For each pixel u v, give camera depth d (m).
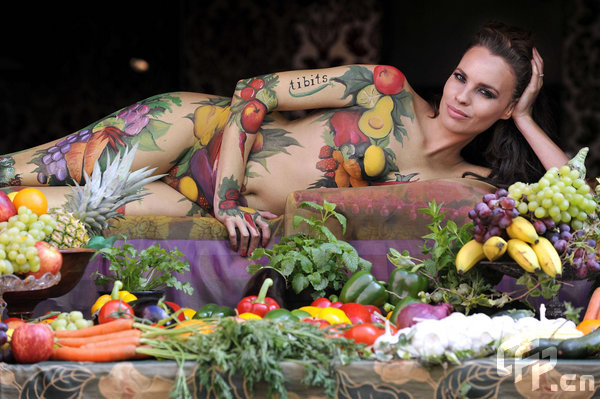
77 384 1.66
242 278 2.76
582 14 6.11
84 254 2.18
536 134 3.09
